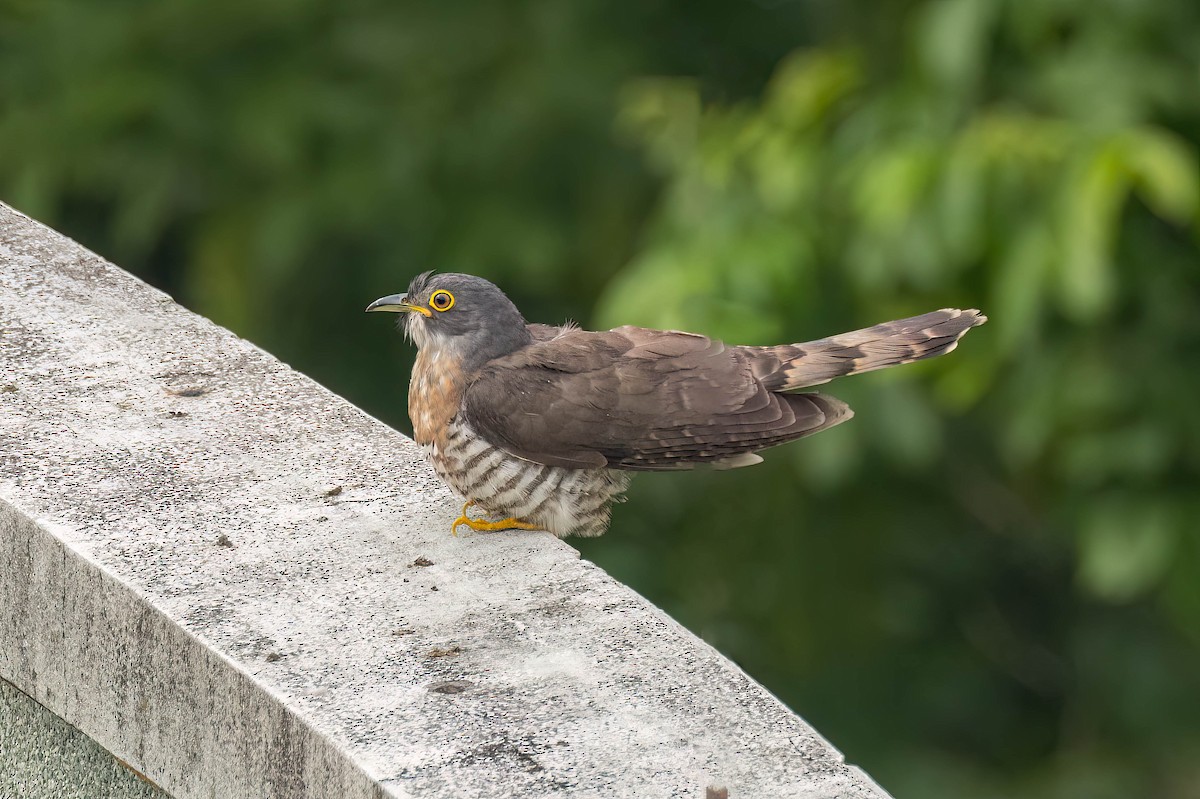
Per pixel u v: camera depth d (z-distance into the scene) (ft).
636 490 52.01
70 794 19.24
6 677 19.70
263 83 53.83
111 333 23.44
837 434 42.06
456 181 54.70
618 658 17.61
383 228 55.47
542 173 55.36
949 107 41.83
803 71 45.75
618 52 55.11
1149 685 50.75
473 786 15.74
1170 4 40.83
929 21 39.70
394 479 20.85
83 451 20.68
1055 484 46.88
